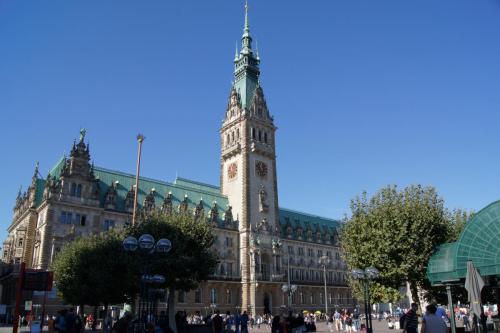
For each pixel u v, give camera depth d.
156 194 123.00
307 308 145.75
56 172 111.25
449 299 44.28
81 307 76.38
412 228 55.12
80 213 100.62
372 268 46.91
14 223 116.06
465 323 55.00
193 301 115.19
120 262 66.06
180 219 68.06
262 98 147.88
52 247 93.62
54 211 96.38
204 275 66.12
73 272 74.25
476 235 39.81
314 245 164.00
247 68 149.88
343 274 171.25
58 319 35.62
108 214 107.38
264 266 129.88
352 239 59.59
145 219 68.44
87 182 103.81
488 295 58.44
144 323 39.91
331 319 109.56
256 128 142.12
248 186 133.50
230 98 149.38
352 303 168.00
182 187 132.00
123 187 117.12
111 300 72.88
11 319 86.81
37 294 88.81
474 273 32.97
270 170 142.00
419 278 55.38
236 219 133.12
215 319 51.91
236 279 124.94
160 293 57.38
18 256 101.25
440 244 53.09
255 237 129.50
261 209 134.25
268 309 126.94
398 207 57.69
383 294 55.03
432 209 57.81
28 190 109.88
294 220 165.62
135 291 67.31
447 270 43.56
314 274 159.00
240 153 138.25
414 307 30.22
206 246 67.50
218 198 137.25
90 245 76.38
